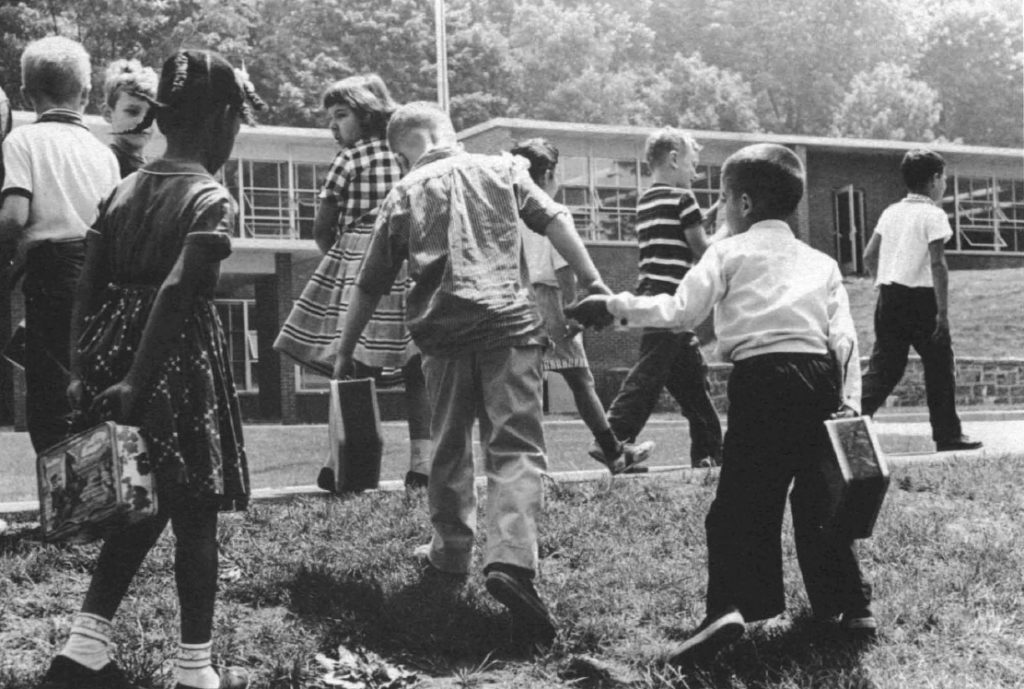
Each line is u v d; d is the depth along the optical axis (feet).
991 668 13.91
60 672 12.01
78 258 16.92
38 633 13.85
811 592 14.69
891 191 127.54
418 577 15.99
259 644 13.94
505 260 14.98
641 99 230.27
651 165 24.11
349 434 16.99
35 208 16.85
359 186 20.76
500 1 219.00
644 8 263.08
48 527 11.71
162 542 16.49
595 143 112.06
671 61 255.91
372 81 21.27
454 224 14.93
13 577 15.37
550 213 15.35
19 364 17.20
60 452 11.69
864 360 99.76
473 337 14.71
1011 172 133.39
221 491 11.82
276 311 107.86
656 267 23.54
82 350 12.19
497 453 14.66
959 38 284.20
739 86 243.60
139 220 12.07
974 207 132.46
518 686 13.23
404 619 14.44
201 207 11.75
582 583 16.11
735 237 14.29
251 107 12.68
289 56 175.63
